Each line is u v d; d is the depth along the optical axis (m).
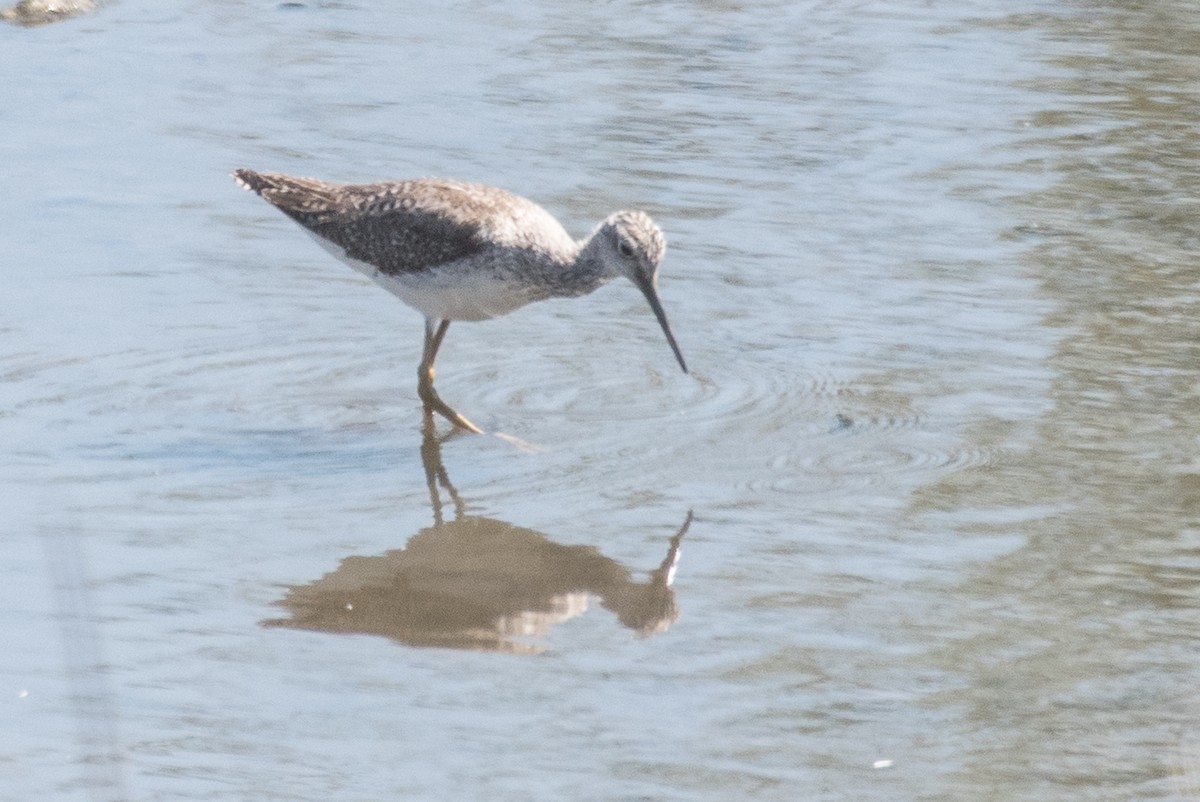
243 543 10.67
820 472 11.74
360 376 13.52
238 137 18.00
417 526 11.00
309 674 9.15
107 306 14.27
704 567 10.45
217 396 12.93
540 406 12.98
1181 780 8.16
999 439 12.16
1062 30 21.83
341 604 9.95
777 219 16.25
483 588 10.19
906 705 8.87
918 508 11.16
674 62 20.75
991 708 8.84
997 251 15.50
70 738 8.42
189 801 7.88
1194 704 8.84
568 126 18.56
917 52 21.05
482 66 20.50
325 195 13.69
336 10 22.59
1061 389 12.92
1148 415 12.47
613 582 10.27
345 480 11.66
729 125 18.64
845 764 8.32
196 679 9.03
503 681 9.12
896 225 16.09
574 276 13.05
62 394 12.70
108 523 10.84
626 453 12.12
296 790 8.00
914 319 14.22
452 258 12.90
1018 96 19.45
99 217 15.95
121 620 9.61
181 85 19.53
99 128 18.11
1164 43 21.30
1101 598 9.98
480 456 12.12
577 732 8.59
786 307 14.52
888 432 12.34
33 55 20.22
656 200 16.64
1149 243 15.63
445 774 8.17
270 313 14.45
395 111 18.91
